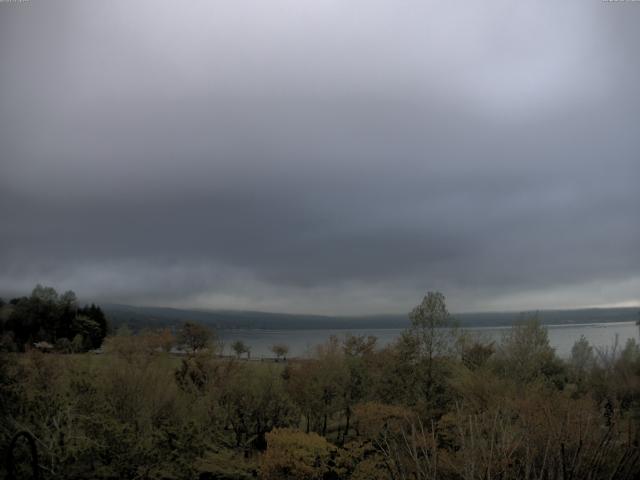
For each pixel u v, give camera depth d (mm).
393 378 16891
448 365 16672
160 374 15203
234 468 12383
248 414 17469
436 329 17484
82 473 8984
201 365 18391
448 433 6816
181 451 10602
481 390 13922
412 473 5172
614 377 10461
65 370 13953
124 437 9594
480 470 4555
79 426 9758
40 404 9398
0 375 10938
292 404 18047
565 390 13070
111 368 14070
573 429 5176
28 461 8211
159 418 13664
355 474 10633
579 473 4594
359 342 19969
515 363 16016
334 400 17734
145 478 9516
